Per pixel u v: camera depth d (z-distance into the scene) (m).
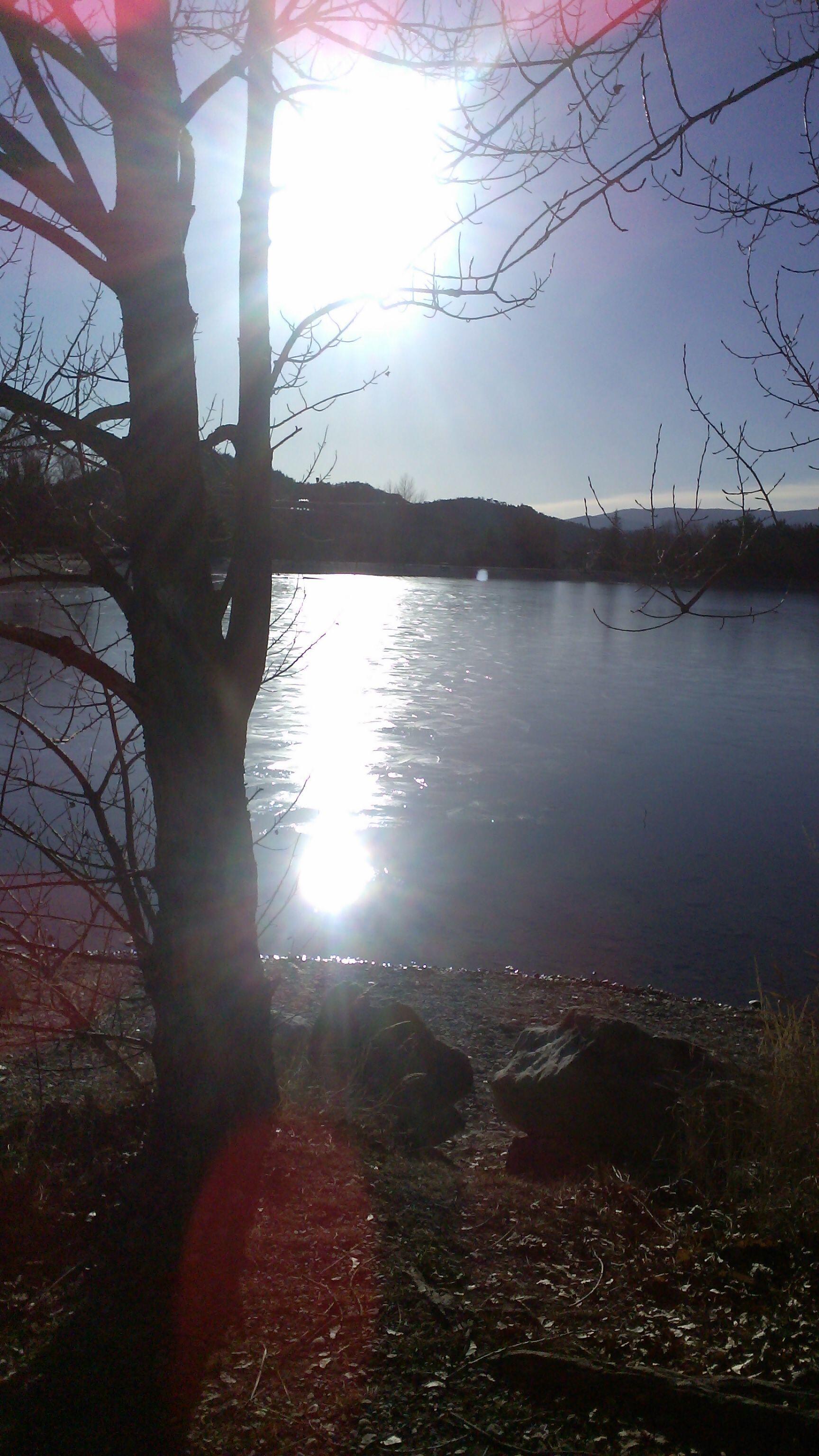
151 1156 3.94
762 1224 4.04
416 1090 5.51
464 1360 3.15
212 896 3.89
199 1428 2.86
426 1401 2.97
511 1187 4.36
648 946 9.49
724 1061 5.32
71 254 3.77
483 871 11.65
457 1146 5.07
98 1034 4.63
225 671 3.97
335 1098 5.20
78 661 3.78
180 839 3.87
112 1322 3.27
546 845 12.73
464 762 17.95
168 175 3.78
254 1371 3.08
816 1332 3.35
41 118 3.69
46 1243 3.68
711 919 10.30
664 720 23.28
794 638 46.81
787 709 25.31
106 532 4.25
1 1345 3.17
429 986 8.01
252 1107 4.04
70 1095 4.98
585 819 14.14
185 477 3.82
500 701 25.86
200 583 3.88
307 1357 3.14
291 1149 4.25
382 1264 3.60
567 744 20.00
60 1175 4.11
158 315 3.77
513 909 10.42
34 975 4.76
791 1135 4.56
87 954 4.39
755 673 33.03
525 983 8.23
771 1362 3.18
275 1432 2.85
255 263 3.95
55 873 4.73
